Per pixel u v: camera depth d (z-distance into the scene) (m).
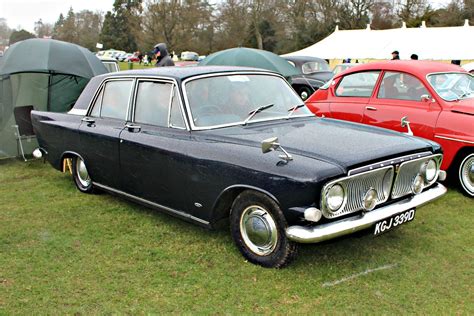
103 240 4.53
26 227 4.88
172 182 4.38
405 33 27.25
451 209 5.40
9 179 6.82
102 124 5.27
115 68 10.36
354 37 29.34
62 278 3.77
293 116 4.75
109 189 5.35
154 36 53.12
